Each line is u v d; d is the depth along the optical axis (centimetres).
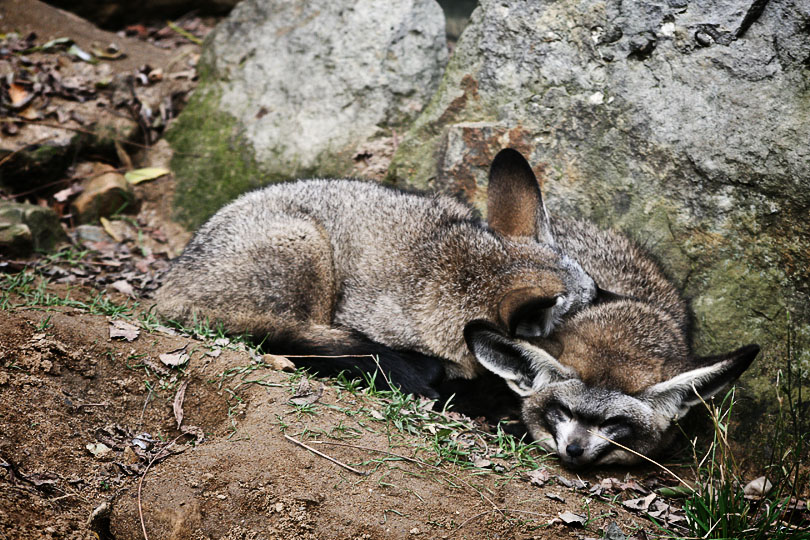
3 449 550
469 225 798
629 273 798
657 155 815
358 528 523
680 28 816
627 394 662
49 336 658
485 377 779
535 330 726
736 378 635
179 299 780
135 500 541
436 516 542
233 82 1148
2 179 1045
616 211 838
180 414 636
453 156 912
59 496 532
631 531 561
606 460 667
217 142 1115
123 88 1189
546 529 547
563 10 886
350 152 1040
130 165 1135
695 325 767
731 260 763
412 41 1067
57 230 975
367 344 758
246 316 765
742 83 780
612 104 848
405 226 811
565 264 753
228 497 539
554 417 677
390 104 1054
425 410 678
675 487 646
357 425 622
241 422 620
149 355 675
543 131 881
